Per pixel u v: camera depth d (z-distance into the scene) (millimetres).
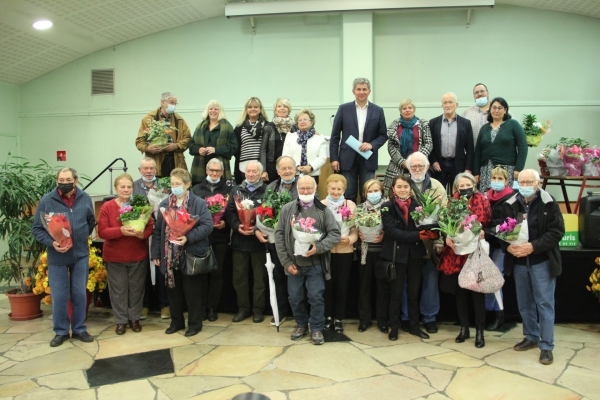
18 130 7379
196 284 3529
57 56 6844
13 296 4000
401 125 4320
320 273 3336
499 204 3309
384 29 6621
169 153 4613
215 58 6922
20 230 4062
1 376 2820
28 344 3396
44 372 2871
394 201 3400
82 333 3479
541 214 2982
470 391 2549
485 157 4254
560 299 3793
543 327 2965
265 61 6844
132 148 7148
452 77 6582
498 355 3076
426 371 2809
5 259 4262
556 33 6434
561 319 3822
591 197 3811
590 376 2740
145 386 2650
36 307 4105
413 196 3381
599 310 3781
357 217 3432
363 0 6191
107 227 3553
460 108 6586
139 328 3664
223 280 4113
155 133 4387
